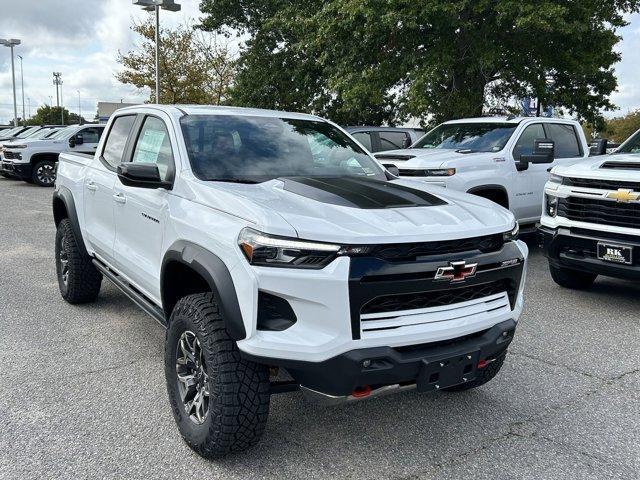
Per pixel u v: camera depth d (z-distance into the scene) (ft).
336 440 11.08
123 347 15.57
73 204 17.58
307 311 8.85
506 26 51.31
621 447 10.96
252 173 12.22
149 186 11.86
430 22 49.08
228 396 9.46
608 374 14.30
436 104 53.47
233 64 92.89
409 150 28.32
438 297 9.61
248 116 14.05
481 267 9.85
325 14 55.42
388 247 9.04
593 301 20.67
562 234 19.71
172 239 11.25
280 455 10.50
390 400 12.80
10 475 9.71
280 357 8.88
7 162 58.95
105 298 19.95
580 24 49.75
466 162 24.84
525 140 27.61
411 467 10.21
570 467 10.27
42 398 12.54
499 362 12.02
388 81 54.65
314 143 14.07
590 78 63.05
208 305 10.09
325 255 8.86
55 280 22.45
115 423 11.51
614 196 18.24
